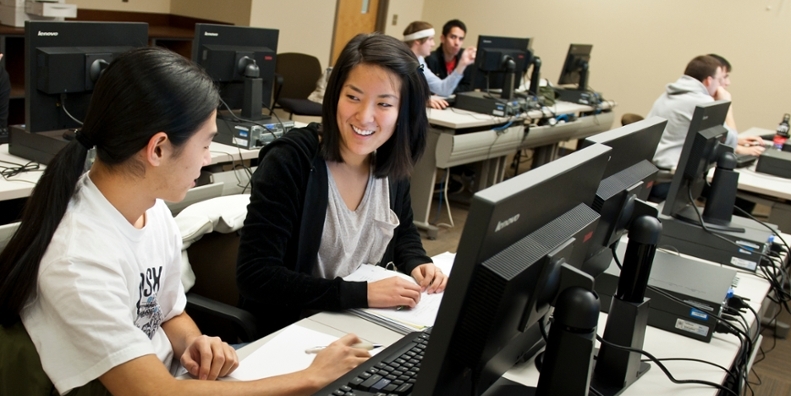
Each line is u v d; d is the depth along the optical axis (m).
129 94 0.98
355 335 1.31
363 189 1.66
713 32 6.64
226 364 1.19
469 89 5.17
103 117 1.00
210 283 1.89
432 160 4.21
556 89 6.07
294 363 1.26
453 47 5.44
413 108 1.61
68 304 0.97
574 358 0.96
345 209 1.62
